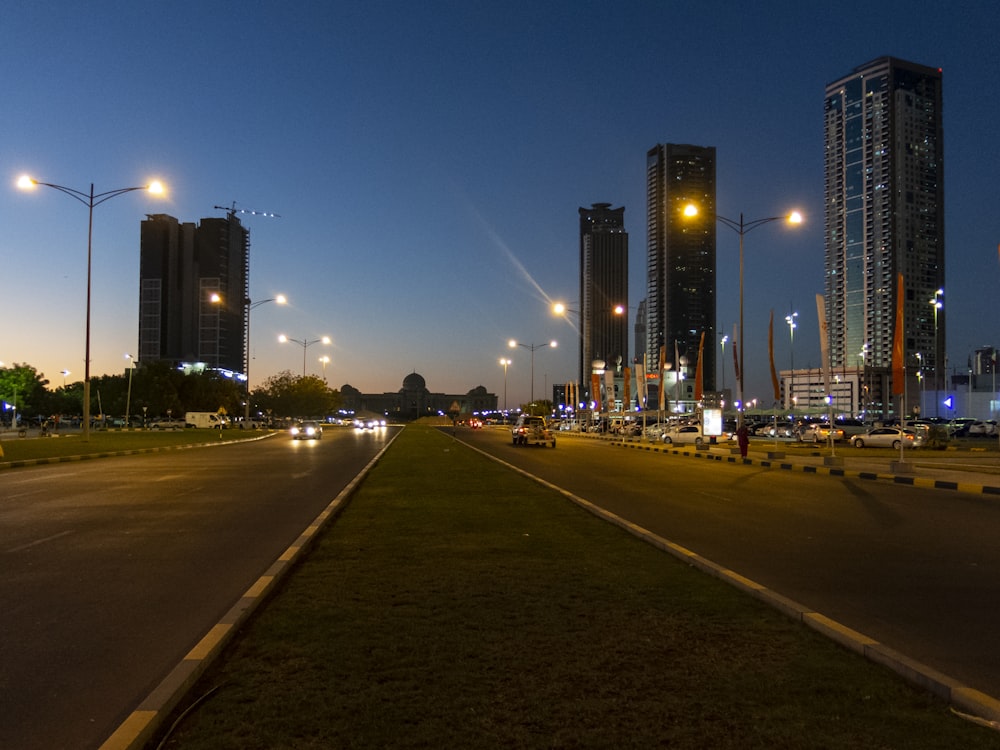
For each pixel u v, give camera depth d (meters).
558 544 10.70
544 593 7.78
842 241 154.25
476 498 16.55
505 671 5.46
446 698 4.95
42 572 9.32
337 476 23.98
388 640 6.16
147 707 4.71
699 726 4.56
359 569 8.96
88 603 7.79
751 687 5.20
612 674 5.43
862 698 5.02
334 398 136.12
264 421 128.38
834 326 156.00
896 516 15.12
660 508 16.05
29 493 18.83
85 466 29.12
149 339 197.00
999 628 6.91
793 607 7.15
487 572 8.80
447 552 10.07
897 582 8.83
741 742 4.35
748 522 13.98
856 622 7.08
